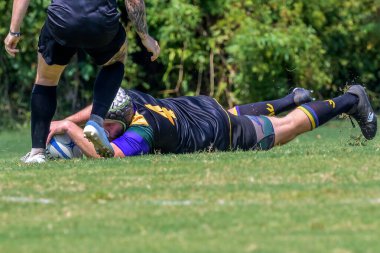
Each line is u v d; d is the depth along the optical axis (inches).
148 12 1830.7
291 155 915.4
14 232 627.5
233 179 784.3
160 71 1916.8
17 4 913.5
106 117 989.8
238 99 1859.0
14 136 1731.1
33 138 959.6
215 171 820.6
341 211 665.6
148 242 591.8
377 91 2064.5
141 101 1021.8
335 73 1984.5
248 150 1061.8
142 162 890.7
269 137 1093.8
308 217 650.2
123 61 935.0
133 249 574.2
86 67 1838.1
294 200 705.0
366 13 2000.5
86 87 1904.5
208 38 1872.5
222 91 1884.8
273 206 684.1
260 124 1093.8
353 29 1979.6
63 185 778.2
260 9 1872.5
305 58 1844.2
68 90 1895.9
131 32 1831.9
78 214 673.6
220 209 677.9
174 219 651.5
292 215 656.4
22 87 1886.1
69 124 1000.9
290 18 1884.8
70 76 1884.8
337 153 925.2
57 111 1884.8
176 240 595.2
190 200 711.7
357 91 1141.7
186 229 624.7
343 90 1173.1
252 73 1839.3
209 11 1876.2
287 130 1105.4
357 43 1999.3
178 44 1866.4
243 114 1138.7
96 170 848.3
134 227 633.0
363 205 681.6
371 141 1205.1
